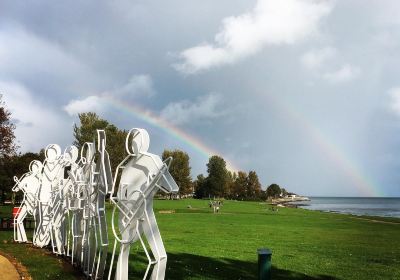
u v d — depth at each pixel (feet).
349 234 97.30
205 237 82.43
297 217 168.66
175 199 374.43
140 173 32.42
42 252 55.21
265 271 26.37
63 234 53.21
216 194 448.65
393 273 49.73
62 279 39.70
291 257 60.18
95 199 41.29
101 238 39.14
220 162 453.99
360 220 165.48
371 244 78.13
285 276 47.37
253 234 90.84
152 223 30.91
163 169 29.78
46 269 43.68
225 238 81.46
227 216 156.97
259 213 189.98
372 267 53.36
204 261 54.19
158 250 30.68
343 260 58.29
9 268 42.45
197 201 327.06
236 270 48.96
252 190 520.83
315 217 175.32
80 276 41.86
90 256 42.19
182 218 139.13
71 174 50.57
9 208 167.43
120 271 33.96
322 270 50.98
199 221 126.82
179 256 57.62
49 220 57.93
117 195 34.09
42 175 61.05
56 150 60.95
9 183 210.59
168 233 89.35
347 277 47.42
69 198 50.39
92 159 42.50
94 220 41.14
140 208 31.55
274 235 89.97
